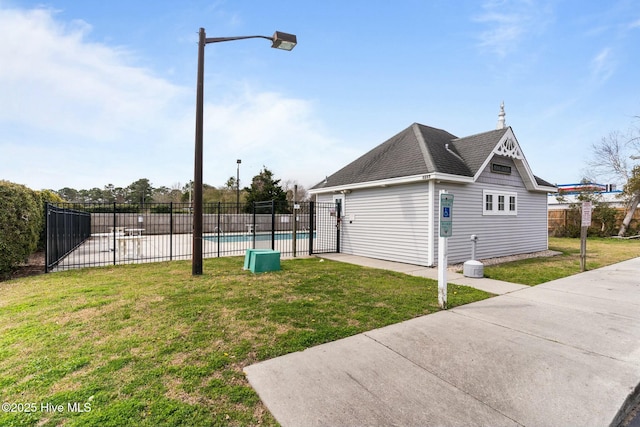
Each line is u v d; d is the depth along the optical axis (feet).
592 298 18.10
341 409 7.39
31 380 8.36
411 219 30.60
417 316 14.57
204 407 7.35
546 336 12.30
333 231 40.98
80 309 14.56
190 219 69.87
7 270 21.94
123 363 9.40
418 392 8.21
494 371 9.43
